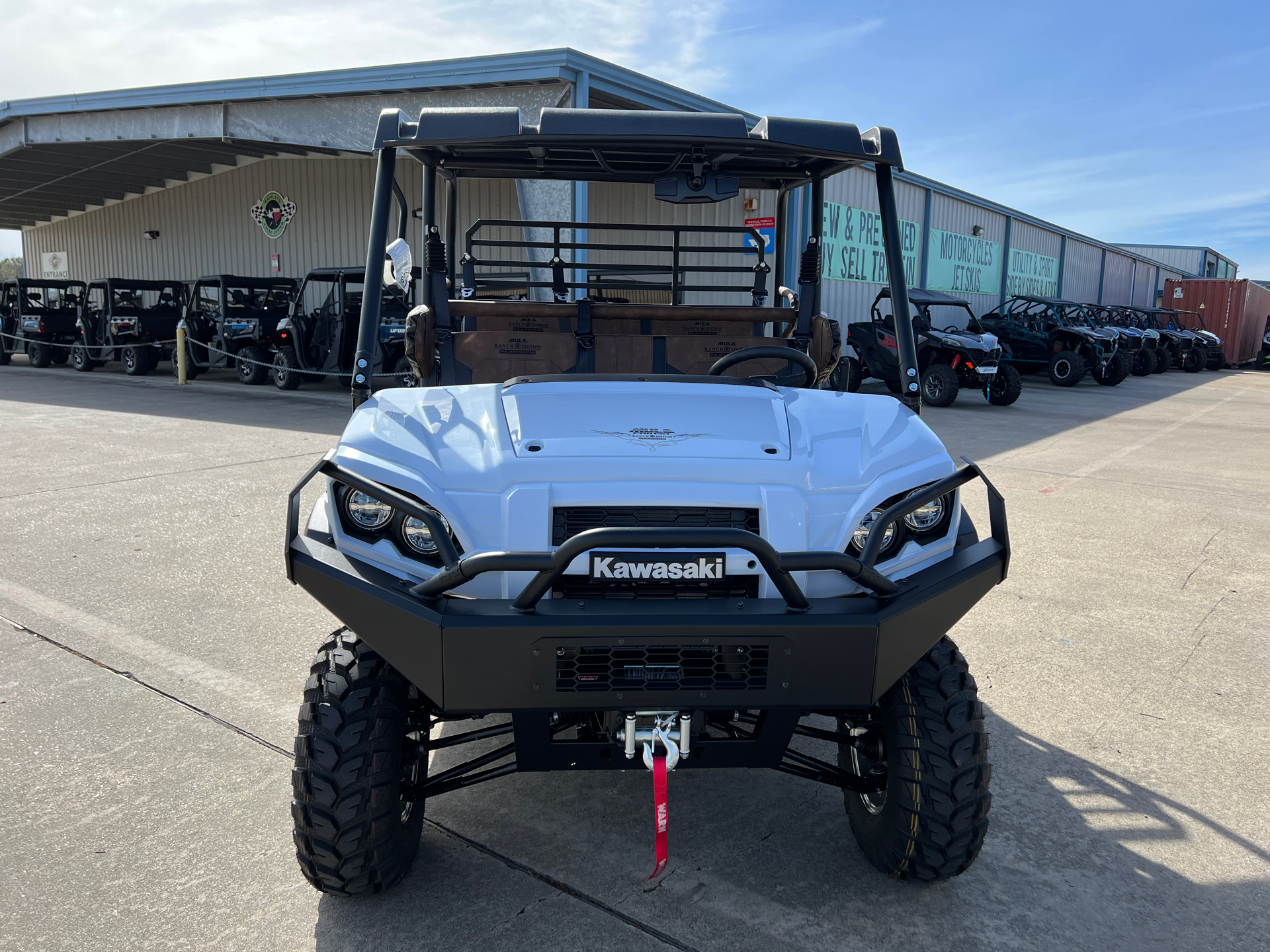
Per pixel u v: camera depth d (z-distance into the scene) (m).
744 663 1.96
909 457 2.28
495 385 2.52
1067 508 6.74
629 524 2.06
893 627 2.00
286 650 3.87
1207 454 9.39
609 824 2.70
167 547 5.30
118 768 2.91
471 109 2.54
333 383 15.00
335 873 2.17
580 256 9.02
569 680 1.94
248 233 18.83
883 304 14.77
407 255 2.62
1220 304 27.56
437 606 1.94
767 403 2.46
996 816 2.75
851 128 2.63
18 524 5.77
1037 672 3.80
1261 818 2.75
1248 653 4.02
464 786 2.35
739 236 8.91
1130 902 2.36
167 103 13.20
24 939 2.15
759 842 2.61
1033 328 18.52
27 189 19.78
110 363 19.23
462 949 2.15
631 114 2.52
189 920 2.23
